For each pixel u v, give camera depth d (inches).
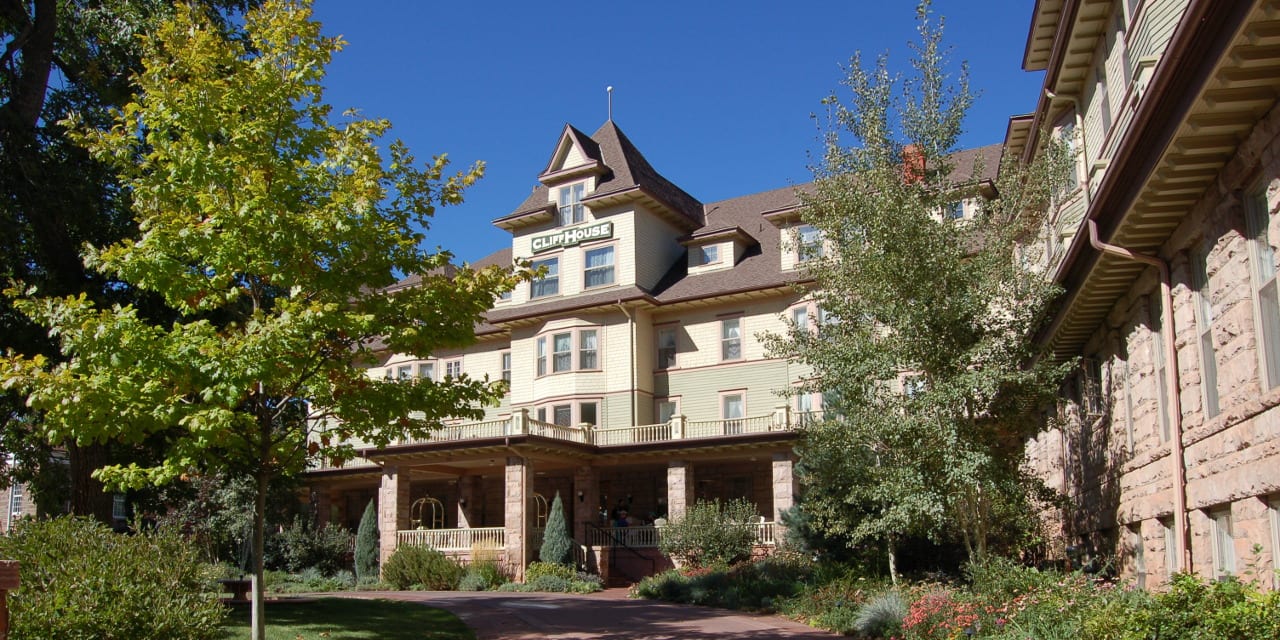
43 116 735.1
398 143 502.0
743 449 1240.2
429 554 1190.9
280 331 407.8
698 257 1518.2
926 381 675.4
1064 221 760.3
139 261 438.0
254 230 440.8
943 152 706.2
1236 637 313.7
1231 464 410.0
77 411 414.9
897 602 642.8
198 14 502.6
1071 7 669.9
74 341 406.3
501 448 1214.9
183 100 459.2
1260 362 383.9
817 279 758.5
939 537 754.8
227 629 611.2
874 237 670.5
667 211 1552.7
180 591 443.5
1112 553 665.0
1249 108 353.7
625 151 1568.7
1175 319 483.2
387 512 1312.7
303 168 475.2
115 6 704.4
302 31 487.5
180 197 464.1
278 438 490.6
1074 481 788.0
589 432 1350.9
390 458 1307.8
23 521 454.0
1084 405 738.8
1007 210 681.6
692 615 799.1
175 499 992.9
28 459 840.3
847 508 872.3
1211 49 327.9
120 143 490.9
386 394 473.4
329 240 452.1
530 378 1534.2
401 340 481.4
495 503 1552.7
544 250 1569.9
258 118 468.4
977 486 642.2
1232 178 392.8
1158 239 487.5
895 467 684.1
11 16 709.3
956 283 658.8
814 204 729.0
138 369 413.4
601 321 1481.3
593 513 1330.0
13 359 429.7
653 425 1338.6
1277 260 349.1
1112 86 665.6
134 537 465.7
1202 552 454.6
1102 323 662.5
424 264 502.0
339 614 728.3
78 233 699.4
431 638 626.2
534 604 897.5
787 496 1185.4
